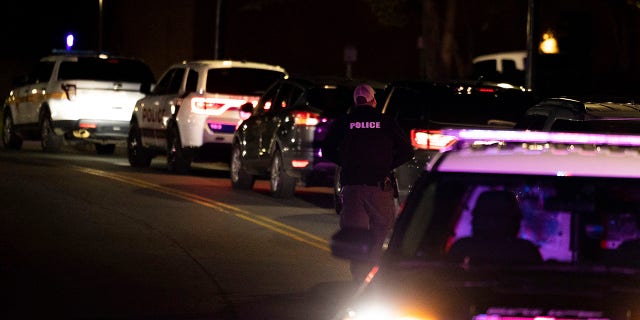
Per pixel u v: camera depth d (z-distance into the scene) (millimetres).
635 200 12578
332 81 36500
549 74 65688
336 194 32812
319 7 96062
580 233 12852
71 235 27578
